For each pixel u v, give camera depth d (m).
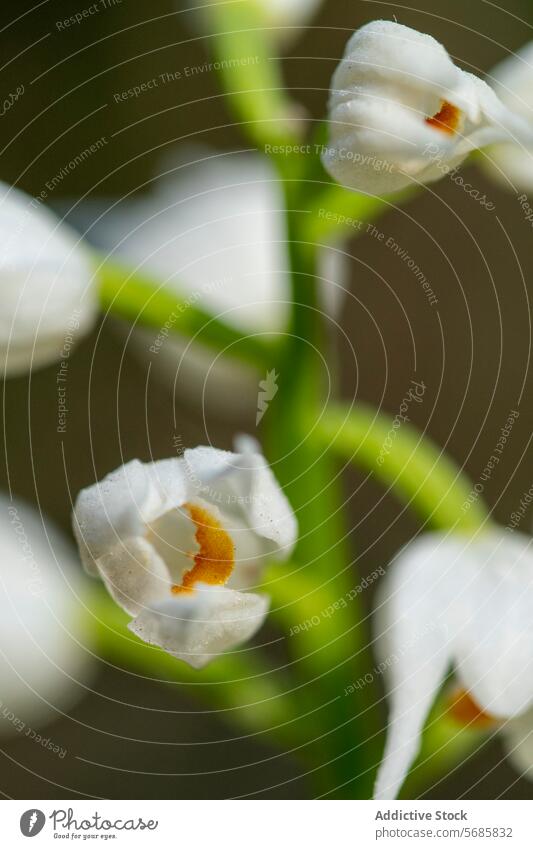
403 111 0.11
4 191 0.12
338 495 0.12
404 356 0.23
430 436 0.23
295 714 0.12
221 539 0.11
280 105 0.12
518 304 0.23
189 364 0.14
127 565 0.11
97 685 0.22
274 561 0.11
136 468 0.11
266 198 0.14
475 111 0.11
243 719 0.12
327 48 0.22
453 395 0.23
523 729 0.12
